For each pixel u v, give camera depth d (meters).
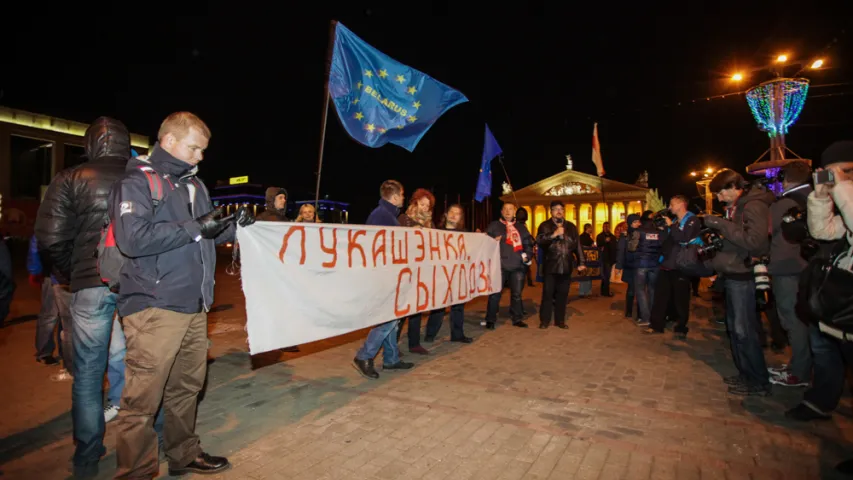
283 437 3.46
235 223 3.19
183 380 2.93
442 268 5.84
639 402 4.15
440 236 5.83
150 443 2.67
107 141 3.22
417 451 3.23
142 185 2.58
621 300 11.13
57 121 32.81
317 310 3.89
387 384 4.67
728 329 4.51
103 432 3.07
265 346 3.44
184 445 2.95
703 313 9.10
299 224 3.78
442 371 5.12
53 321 5.34
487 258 7.05
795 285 4.44
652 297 7.77
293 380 4.79
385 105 5.11
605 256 12.04
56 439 3.47
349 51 4.84
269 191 6.43
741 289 4.31
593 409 3.98
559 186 50.09
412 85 5.26
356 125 4.93
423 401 4.18
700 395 4.34
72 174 3.00
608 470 2.97
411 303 5.22
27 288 12.30
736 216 4.30
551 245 7.38
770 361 5.50
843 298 2.88
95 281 2.97
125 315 2.64
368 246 4.54
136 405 2.62
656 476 2.89
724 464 3.03
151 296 2.62
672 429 3.57
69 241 3.02
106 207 3.02
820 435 3.45
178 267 2.70
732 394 4.35
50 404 4.14
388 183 5.33
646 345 6.33
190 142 2.79
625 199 47.66
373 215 5.24
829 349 3.62
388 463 3.07
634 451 3.22
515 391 4.44
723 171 4.64
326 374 5.00
